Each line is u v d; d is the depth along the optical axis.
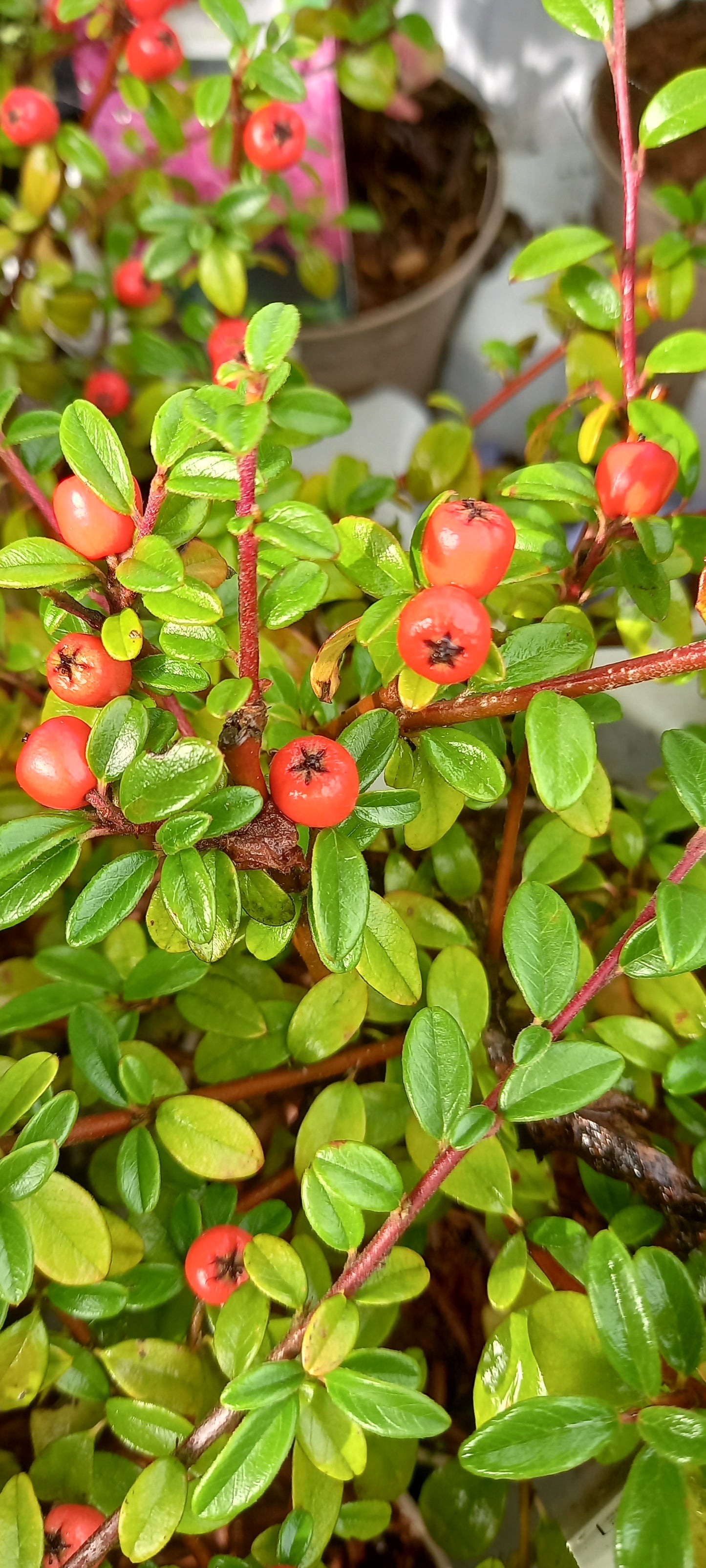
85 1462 0.11
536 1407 0.07
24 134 0.17
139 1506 0.09
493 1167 0.10
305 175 0.22
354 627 0.09
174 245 0.16
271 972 0.14
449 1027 0.09
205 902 0.08
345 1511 0.11
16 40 0.19
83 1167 0.15
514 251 0.30
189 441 0.08
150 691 0.09
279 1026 0.13
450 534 0.07
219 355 0.16
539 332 0.28
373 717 0.09
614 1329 0.08
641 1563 0.07
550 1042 0.09
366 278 0.27
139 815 0.07
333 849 0.08
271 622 0.08
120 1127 0.11
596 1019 0.14
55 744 0.08
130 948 0.14
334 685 0.10
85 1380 0.11
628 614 0.14
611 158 0.27
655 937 0.08
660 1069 0.12
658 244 0.15
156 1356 0.11
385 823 0.09
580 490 0.11
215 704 0.07
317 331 0.25
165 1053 0.14
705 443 0.26
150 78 0.17
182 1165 0.12
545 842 0.13
